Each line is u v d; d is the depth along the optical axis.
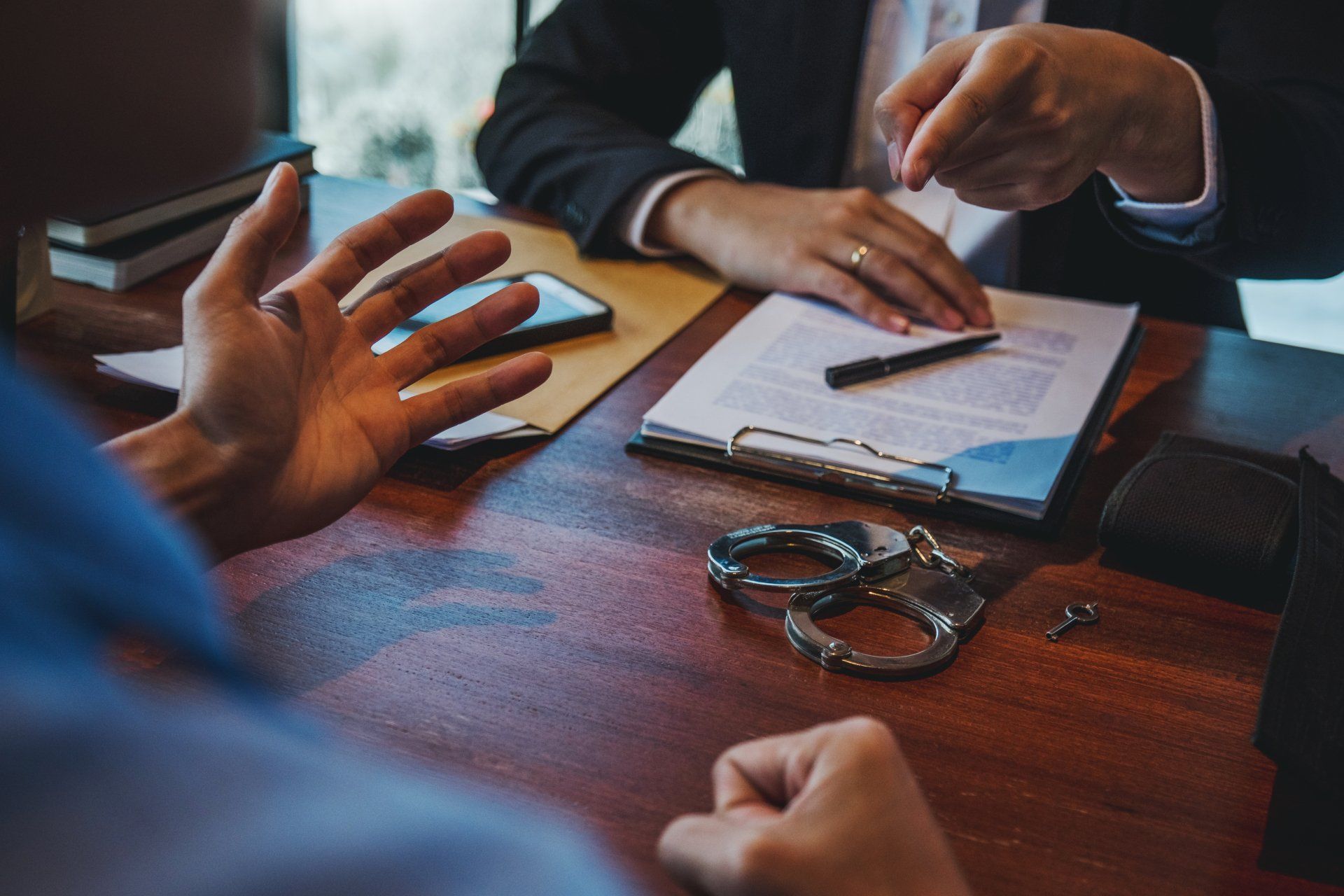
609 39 1.63
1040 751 0.62
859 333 1.14
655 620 0.71
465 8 3.30
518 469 0.88
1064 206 1.51
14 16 0.25
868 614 0.73
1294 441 0.99
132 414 0.91
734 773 0.45
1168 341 1.19
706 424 0.93
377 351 0.98
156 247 1.18
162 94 0.28
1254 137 1.09
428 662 0.65
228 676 0.36
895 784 0.41
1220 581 0.77
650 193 1.32
